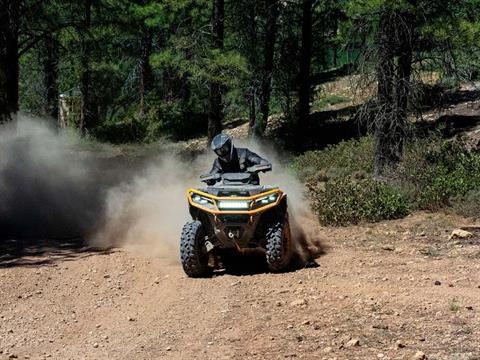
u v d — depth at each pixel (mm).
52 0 22031
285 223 8961
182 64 22391
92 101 38000
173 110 40156
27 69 40250
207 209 8711
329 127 28797
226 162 9461
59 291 8586
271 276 8758
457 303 7125
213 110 24406
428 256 9625
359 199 12992
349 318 6805
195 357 5973
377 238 11148
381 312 6961
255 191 8898
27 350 6516
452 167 15109
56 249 11078
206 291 8141
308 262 9492
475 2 16516
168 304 7754
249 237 8773
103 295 8344
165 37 36094
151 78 43062
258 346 6133
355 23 16203
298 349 5984
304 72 26750
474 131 22438
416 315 6805
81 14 24453
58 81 33969
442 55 15688
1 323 7395
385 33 15211
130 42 37531
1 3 19188
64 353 6367
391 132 15461
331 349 5902
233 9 26891
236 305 7465
